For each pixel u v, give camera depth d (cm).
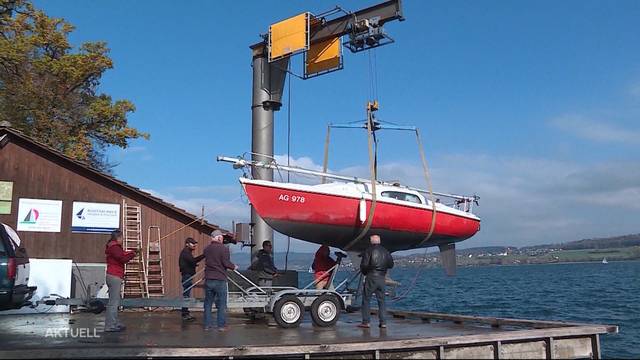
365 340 816
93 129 2848
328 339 844
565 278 5578
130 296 1505
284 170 1166
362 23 1605
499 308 2489
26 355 681
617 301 2764
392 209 1186
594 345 970
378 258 1031
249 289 1091
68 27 2717
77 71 2675
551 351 920
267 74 1720
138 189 1548
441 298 3164
